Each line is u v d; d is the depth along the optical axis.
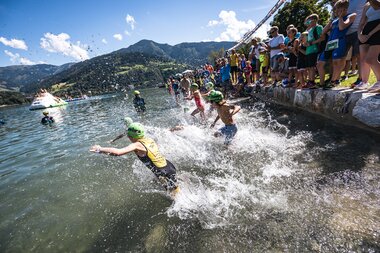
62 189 4.88
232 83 14.79
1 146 10.15
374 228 2.51
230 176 4.32
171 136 6.95
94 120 14.20
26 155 7.96
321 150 4.57
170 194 4.06
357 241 2.40
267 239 2.68
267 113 8.38
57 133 11.33
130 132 4.07
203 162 5.10
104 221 3.62
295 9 21.48
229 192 3.80
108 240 3.18
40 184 5.28
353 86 5.54
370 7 4.48
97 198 4.33
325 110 6.21
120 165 5.77
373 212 2.74
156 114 12.56
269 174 4.12
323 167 3.94
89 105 30.61
